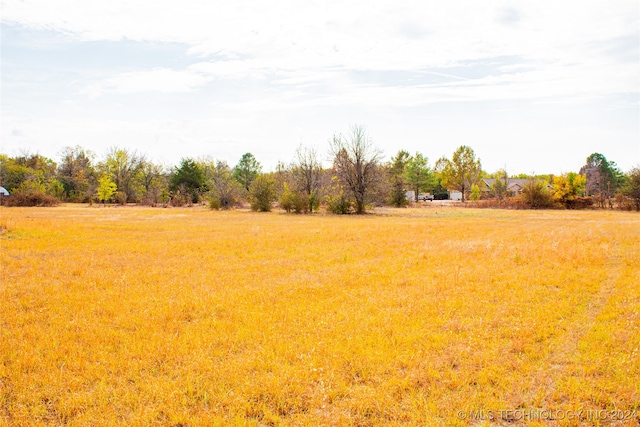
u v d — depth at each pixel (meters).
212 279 12.05
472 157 89.94
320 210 50.94
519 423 4.96
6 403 5.39
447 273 12.60
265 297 10.09
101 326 8.07
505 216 41.09
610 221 33.34
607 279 11.76
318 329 7.87
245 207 57.03
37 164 85.69
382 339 7.30
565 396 5.50
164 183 80.19
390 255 16.23
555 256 15.02
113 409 5.20
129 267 13.70
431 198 114.31
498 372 6.10
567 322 8.12
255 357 6.59
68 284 11.34
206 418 4.96
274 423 4.97
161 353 6.75
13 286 10.98
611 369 6.10
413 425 4.84
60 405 5.26
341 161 47.16
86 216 36.22
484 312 8.77
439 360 6.51
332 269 13.51
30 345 7.06
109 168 76.25
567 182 56.28
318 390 5.64
